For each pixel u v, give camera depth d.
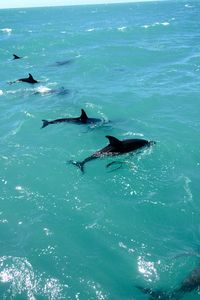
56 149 19.48
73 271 11.63
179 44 52.56
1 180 16.55
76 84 33.38
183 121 22.73
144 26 76.88
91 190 15.72
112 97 28.19
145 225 13.62
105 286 11.08
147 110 25.09
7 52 55.00
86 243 12.78
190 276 10.70
